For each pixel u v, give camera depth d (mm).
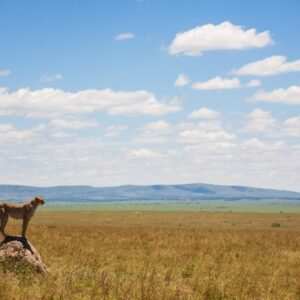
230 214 183125
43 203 28812
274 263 36906
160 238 53656
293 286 27844
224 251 43469
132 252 40594
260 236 61750
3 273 25797
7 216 28422
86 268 31438
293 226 103125
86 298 22609
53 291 22453
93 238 52438
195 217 150500
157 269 32281
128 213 195125
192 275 30719
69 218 140750
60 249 40781
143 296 22281
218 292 24594
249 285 26750
